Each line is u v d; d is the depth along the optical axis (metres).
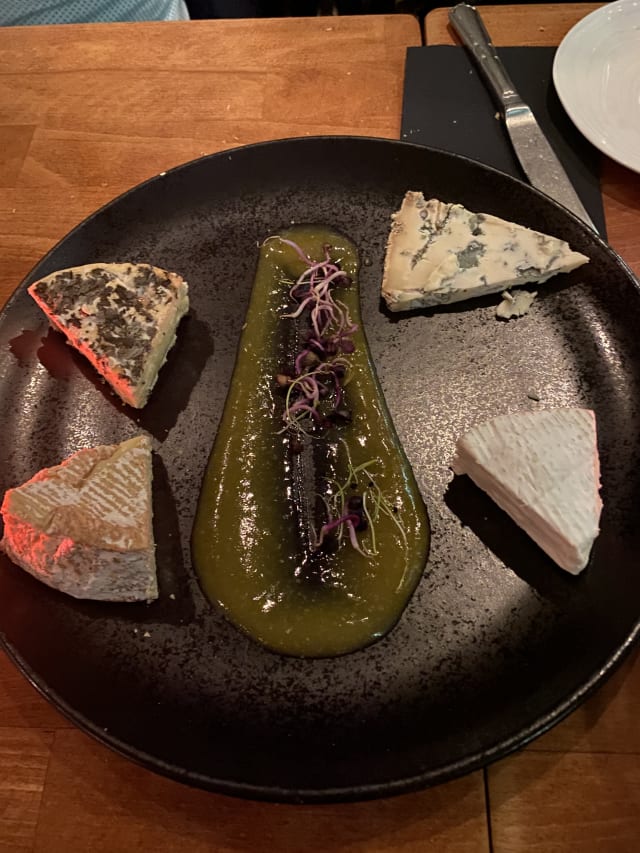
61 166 0.36
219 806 0.21
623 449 0.25
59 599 0.24
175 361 0.29
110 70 0.39
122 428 0.28
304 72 0.38
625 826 0.20
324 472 0.27
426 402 0.28
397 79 0.37
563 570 0.24
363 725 0.21
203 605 0.24
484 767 0.20
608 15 0.36
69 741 0.22
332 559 0.25
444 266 0.30
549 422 0.25
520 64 0.37
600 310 0.28
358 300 0.30
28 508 0.24
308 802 0.19
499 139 0.35
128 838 0.21
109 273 0.30
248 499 0.26
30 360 0.29
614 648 0.21
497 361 0.28
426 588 0.24
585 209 0.32
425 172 0.32
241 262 0.31
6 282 0.33
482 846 0.20
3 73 0.39
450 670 0.22
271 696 0.22
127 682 0.22
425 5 0.48
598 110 0.34
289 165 0.33
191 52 0.39
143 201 0.32
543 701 0.21
